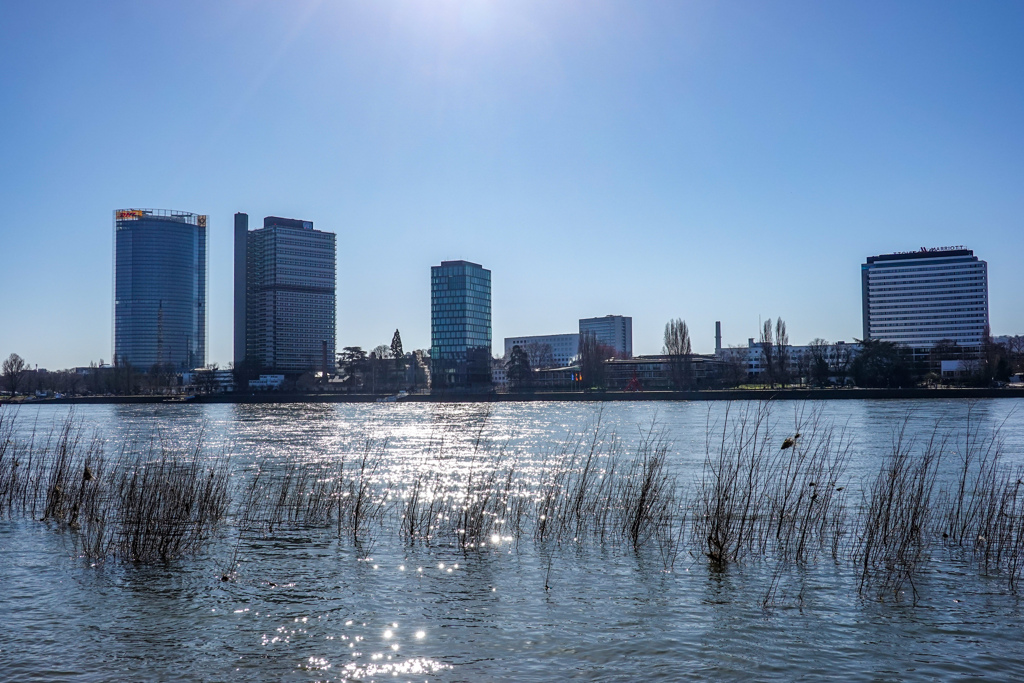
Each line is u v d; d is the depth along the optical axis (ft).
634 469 189.67
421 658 71.10
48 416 551.18
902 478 133.69
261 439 326.85
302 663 70.18
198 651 72.84
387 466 215.31
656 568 98.48
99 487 148.66
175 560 103.30
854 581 92.32
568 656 71.51
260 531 120.06
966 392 610.24
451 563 101.30
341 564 101.14
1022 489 151.53
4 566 100.27
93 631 77.82
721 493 127.34
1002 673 67.82
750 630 77.30
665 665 69.51
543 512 130.31
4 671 68.44
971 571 95.96
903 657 70.90
